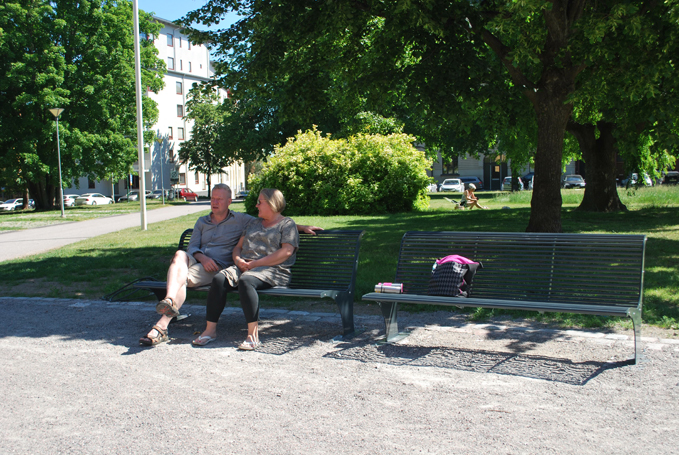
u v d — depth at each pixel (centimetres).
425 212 2150
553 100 1040
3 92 3559
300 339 502
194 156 6203
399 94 1193
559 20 984
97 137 3656
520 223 1472
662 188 2356
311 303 649
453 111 1053
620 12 852
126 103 3875
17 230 2088
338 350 466
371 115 2697
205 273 545
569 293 465
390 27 1038
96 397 374
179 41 6950
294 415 338
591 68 1058
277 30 1086
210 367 431
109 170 3944
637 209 1895
